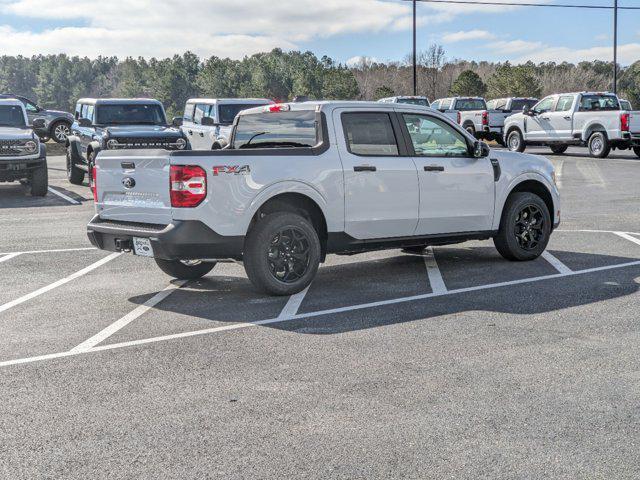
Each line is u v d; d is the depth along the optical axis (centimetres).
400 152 850
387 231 844
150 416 467
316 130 809
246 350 601
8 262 1001
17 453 417
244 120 887
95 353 599
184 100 19638
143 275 912
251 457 407
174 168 725
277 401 489
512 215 934
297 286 784
